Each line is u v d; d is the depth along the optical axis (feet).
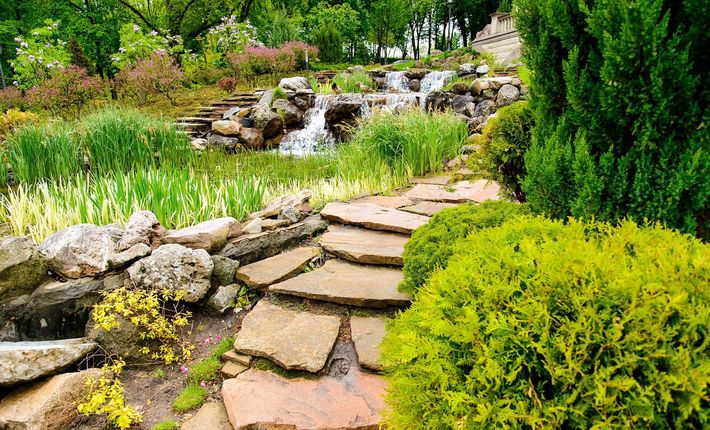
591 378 3.60
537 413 3.71
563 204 6.82
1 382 6.83
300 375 7.51
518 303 4.16
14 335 8.32
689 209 5.68
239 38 55.47
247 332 8.55
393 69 59.77
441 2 107.45
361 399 6.92
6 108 42.27
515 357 4.06
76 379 7.31
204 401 7.52
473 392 4.17
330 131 35.27
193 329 9.43
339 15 83.92
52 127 22.03
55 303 8.70
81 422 7.11
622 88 5.78
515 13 7.51
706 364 3.31
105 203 12.32
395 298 8.83
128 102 41.78
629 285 3.76
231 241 11.20
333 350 8.04
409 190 17.49
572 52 6.33
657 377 3.39
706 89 5.55
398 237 12.14
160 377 8.25
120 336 8.42
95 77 40.91
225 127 33.19
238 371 7.82
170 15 67.15
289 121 37.86
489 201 9.50
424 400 4.51
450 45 117.39
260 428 6.49
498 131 10.75
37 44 46.03
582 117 6.47
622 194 6.05
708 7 5.33
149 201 12.86
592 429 3.43
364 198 16.24
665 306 3.54
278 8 80.07
